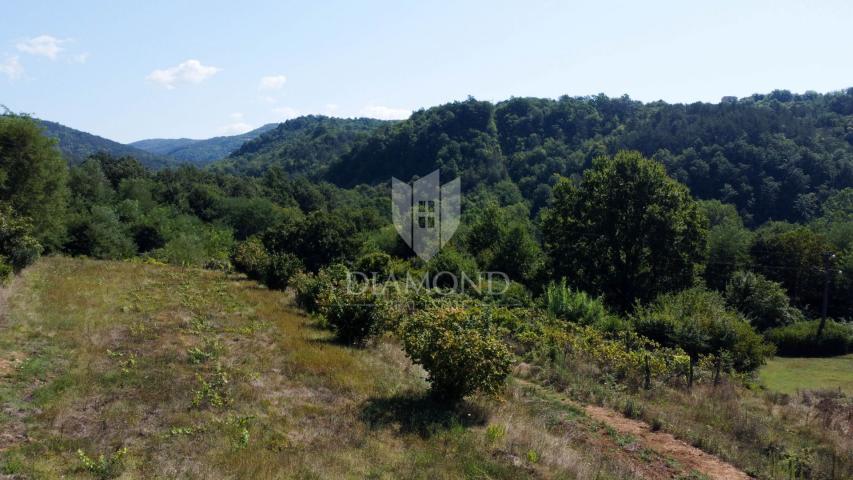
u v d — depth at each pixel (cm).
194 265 3169
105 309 1447
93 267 2412
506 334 1652
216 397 827
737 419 1068
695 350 1845
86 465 577
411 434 786
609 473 741
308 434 748
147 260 3262
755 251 4094
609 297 3184
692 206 3128
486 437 805
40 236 2980
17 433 643
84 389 811
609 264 3188
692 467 832
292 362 1095
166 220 4859
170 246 3659
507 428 851
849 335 2852
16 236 1962
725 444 925
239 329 1347
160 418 740
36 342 1032
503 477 670
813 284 3791
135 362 968
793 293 3866
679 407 1155
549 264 3334
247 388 898
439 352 916
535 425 910
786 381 2056
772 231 4328
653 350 1714
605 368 1386
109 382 856
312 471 630
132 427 698
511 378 1237
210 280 2308
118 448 637
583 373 1332
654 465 823
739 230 4250
